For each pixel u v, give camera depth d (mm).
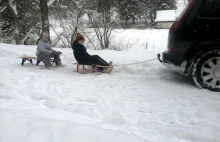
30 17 16531
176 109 3777
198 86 4941
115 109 3691
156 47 15547
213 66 4820
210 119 3414
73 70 6816
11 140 2260
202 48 4805
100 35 12102
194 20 4832
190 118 3412
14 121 2564
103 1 12180
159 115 3512
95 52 8656
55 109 3557
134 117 3412
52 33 17672
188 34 4898
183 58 4992
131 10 34094
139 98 4270
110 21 12133
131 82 5422
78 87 4879
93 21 12156
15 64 7457
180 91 4785
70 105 3693
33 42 16875
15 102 3752
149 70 6426
